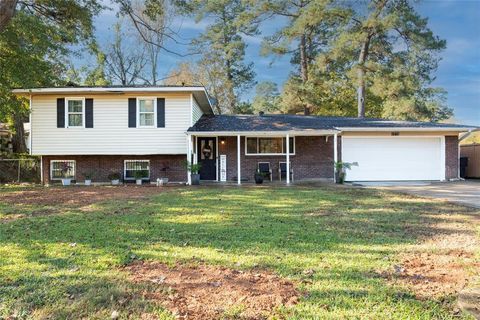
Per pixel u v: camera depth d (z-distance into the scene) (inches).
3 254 179.2
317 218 275.0
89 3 589.6
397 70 941.8
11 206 342.3
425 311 117.2
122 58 1198.9
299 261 168.2
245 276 149.9
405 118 952.9
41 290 134.7
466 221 263.3
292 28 1011.9
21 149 857.5
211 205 341.4
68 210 315.3
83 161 637.3
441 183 600.7
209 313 117.7
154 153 613.6
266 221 263.3
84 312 118.8
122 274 152.0
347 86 1101.1
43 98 609.3
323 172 669.9
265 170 665.0
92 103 612.4
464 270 155.9
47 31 583.5
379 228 239.5
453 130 652.7
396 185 562.9
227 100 1285.7
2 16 383.2
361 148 667.4
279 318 113.8
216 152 670.5
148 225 248.1
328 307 120.7
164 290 135.8
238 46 1152.2
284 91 1118.4
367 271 155.0
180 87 597.3
